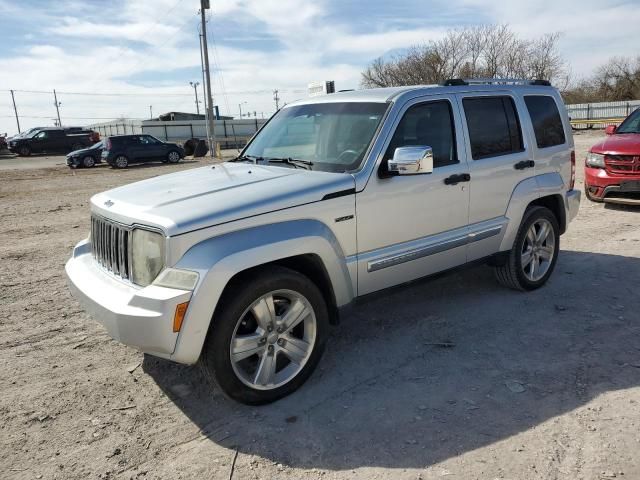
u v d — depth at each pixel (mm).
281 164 4332
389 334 4504
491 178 4715
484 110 4770
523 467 2787
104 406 3543
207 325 3137
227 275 3154
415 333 4500
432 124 4363
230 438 3160
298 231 3471
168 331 3057
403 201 4074
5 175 22156
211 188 3662
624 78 55719
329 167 3992
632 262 6129
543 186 5184
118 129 65562
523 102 5137
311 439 3113
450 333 4473
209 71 32219
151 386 3791
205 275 3088
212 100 32500
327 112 4512
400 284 4219
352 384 3719
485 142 4738
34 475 2883
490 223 4789
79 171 24141
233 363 3305
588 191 9156
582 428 3096
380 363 4008
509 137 4953
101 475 2873
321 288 3818
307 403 3500
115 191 4020
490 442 3006
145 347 3131
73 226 9781
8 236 8977
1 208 12391
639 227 7762
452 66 43500
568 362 3887
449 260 4523
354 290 3908
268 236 3340
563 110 5613
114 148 25438
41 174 22516
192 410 3480
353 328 4652
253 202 3365
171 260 3113
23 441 3182
